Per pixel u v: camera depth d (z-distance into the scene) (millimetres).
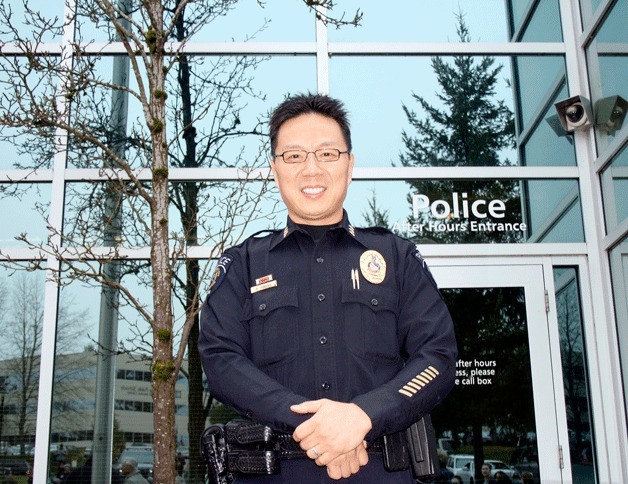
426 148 5391
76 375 4844
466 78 5551
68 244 4777
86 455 4730
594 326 5016
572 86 5441
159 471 3244
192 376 4750
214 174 5172
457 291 5082
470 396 4887
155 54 3652
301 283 1832
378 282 1831
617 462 4777
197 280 4855
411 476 1760
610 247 5012
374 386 1730
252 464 1709
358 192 5277
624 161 4781
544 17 5629
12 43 5219
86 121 5168
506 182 5316
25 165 5152
